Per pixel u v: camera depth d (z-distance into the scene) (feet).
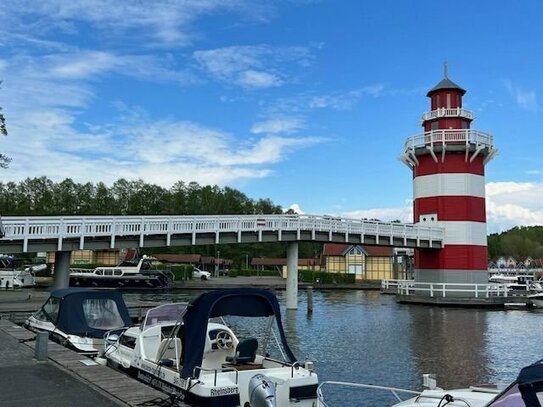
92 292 49.19
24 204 321.11
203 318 31.37
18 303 88.53
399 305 132.46
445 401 26.45
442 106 148.15
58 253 87.20
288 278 116.26
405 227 133.18
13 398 27.09
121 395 27.73
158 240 95.76
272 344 41.60
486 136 140.97
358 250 275.39
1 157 93.15
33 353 38.55
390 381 47.29
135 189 369.50
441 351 63.36
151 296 147.54
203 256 312.71
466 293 134.10
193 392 29.27
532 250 437.17
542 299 126.00
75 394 27.89
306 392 30.63
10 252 80.12
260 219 108.37
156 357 35.91
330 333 78.28
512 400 18.02
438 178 141.38
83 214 334.44
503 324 92.17
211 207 371.15
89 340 45.09
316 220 117.70
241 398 29.50
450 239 139.13
